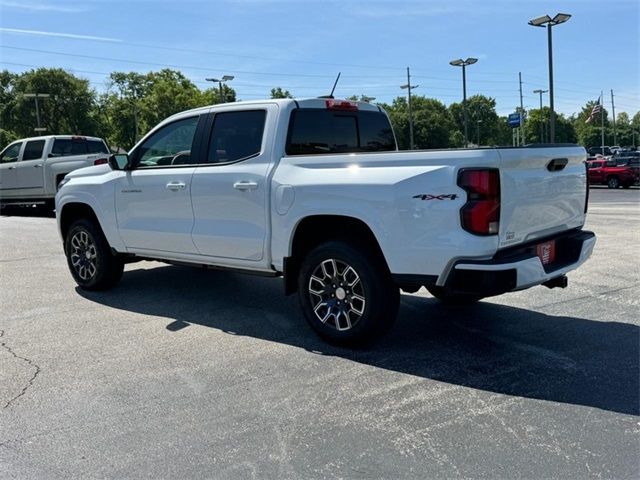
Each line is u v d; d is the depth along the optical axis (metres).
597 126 118.31
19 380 4.07
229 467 2.92
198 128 5.47
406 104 101.50
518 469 2.86
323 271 4.66
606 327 5.07
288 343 4.80
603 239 10.01
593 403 3.57
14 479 2.84
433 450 3.05
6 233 12.11
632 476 2.78
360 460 2.97
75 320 5.54
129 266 8.20
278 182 4.73
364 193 4.22
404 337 4.89
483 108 120.56
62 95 70.44
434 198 3.93
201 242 5.39
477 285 3.87
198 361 4.40
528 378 3.98
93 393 3.83
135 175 5.88
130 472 2.89
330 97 5.66
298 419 3.42
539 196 4.30
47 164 15.12
